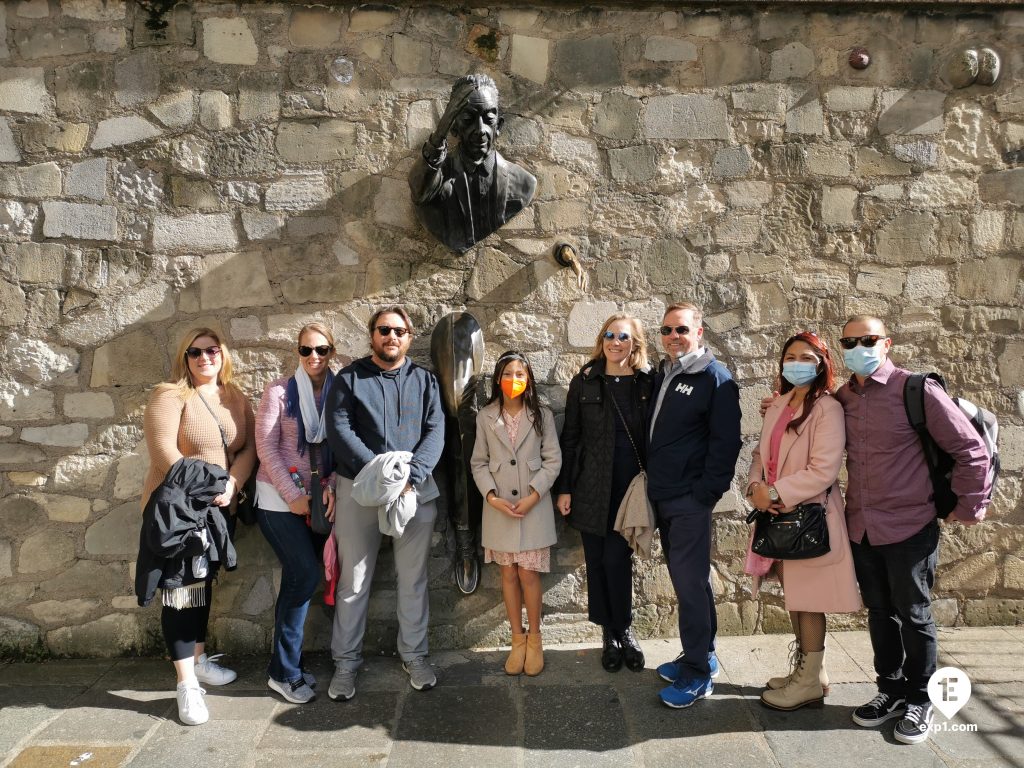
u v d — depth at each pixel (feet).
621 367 9.71
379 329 9.30
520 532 9.61
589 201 10.82
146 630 10.56
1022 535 11.21
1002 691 9.27
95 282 10.30
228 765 7.92
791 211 10.94
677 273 10.92
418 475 9.05
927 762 7.82
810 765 7.82
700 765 7.84
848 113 10.91
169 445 9.04
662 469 9.02
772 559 8.75
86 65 10.18
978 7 10.84
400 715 8.89
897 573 8.16
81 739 8.40
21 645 10.43
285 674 9.21
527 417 9.86
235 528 10.51
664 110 10.80
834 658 10.25
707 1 10.59
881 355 8.27
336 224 10.53
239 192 10.42
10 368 10.25
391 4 10.42
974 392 11.10
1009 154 11.02
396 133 10.52
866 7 10.77
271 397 9.50
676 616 11.09
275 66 10.37
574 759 7.99
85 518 10.42
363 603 9.49
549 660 10.32
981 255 11.06
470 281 10.75
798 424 8.48
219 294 10.46
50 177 10.22
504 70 10.62
